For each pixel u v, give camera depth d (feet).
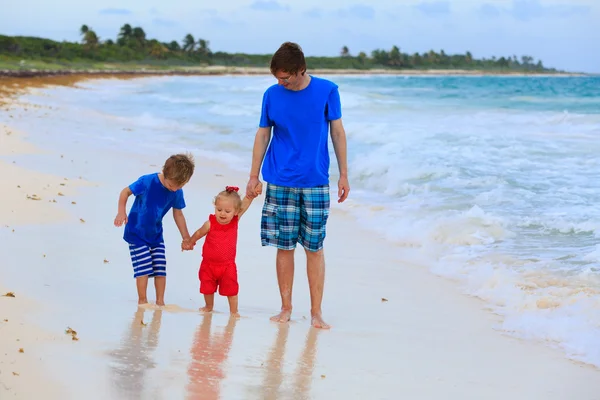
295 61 14.74
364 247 23.67
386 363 13.30
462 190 31.45
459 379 12.66
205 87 157.28
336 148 15.84
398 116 66.18
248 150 47.88
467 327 16.01
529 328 15.76
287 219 15.79
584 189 30.35
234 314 16.01
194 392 10.87
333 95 15.47
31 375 10.69
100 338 12.91
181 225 16.71
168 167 15.84
